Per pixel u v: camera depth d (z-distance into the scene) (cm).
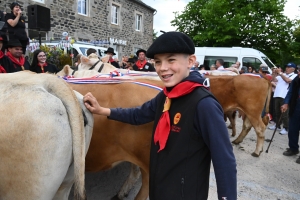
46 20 739
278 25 1995
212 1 1933
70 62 771
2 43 380
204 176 142
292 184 409
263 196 366
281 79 745
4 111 137
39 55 493
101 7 1495
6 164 139
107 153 226
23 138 135
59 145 142
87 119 183
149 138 214
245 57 1268
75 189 153
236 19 1839
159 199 149
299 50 2433
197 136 139
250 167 471
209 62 1323
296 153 541
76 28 1339
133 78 272
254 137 688
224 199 127
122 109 192
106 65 468
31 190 140
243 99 481
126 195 336
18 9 530
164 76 148
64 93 153
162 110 161
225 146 131
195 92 143
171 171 144
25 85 147
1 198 148
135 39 1816
